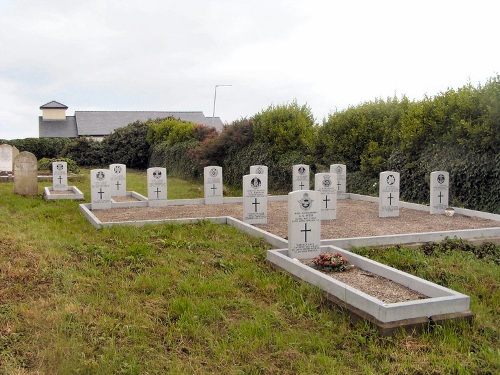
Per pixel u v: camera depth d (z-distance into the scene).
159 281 6.50
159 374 4.21
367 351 4.64
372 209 13.50
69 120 52.03
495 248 8.62
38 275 6.73
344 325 5.15
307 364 4.36
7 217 11.58
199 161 25.12
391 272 6.48
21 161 16.62
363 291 6.02
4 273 6.72
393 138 15.20
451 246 8.62
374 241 8.71
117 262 7.51
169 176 29.81
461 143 12.09
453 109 12.75
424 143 13.78
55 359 4.38
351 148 17.20
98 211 13.20
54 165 18.80
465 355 4.50
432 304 5.14
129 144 37.41
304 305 5.66
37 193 17.02
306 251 7.69
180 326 5.13
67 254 7.85
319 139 18.50
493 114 11.24
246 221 10.96
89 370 4.23
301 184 16.20
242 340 4.78
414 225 10.66
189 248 8.41
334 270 6.87
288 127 20.22
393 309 4.96
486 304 5.84
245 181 10.88
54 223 10.79
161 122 37.81
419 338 4.82
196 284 6.46
